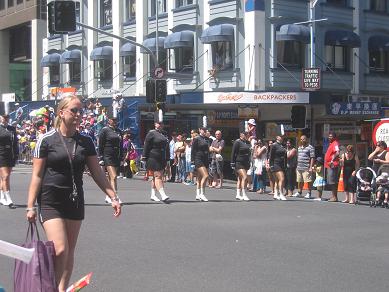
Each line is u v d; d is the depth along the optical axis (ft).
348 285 23.65
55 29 60.75
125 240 31.86
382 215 45.96
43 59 132.05
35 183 18.75
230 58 91.66
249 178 70.64
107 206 45.19
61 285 18.80
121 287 22.66
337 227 38.70
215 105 87.71
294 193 66.95
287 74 90.53
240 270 25.73
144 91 106.93
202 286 22.98
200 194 51.80
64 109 19.29
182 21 99.09
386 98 103.76
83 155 19.34
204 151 51.67
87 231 34.19
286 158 62.34
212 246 30.83
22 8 147.43
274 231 36.19
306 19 92.43
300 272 25.64
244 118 86.33
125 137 81.20
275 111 88.84
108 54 114.83
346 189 57.06
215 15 93.45
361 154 90.07
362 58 99.86
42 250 16.49
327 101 85.51
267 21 89.15
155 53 102.58
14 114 126.62
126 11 113.19
